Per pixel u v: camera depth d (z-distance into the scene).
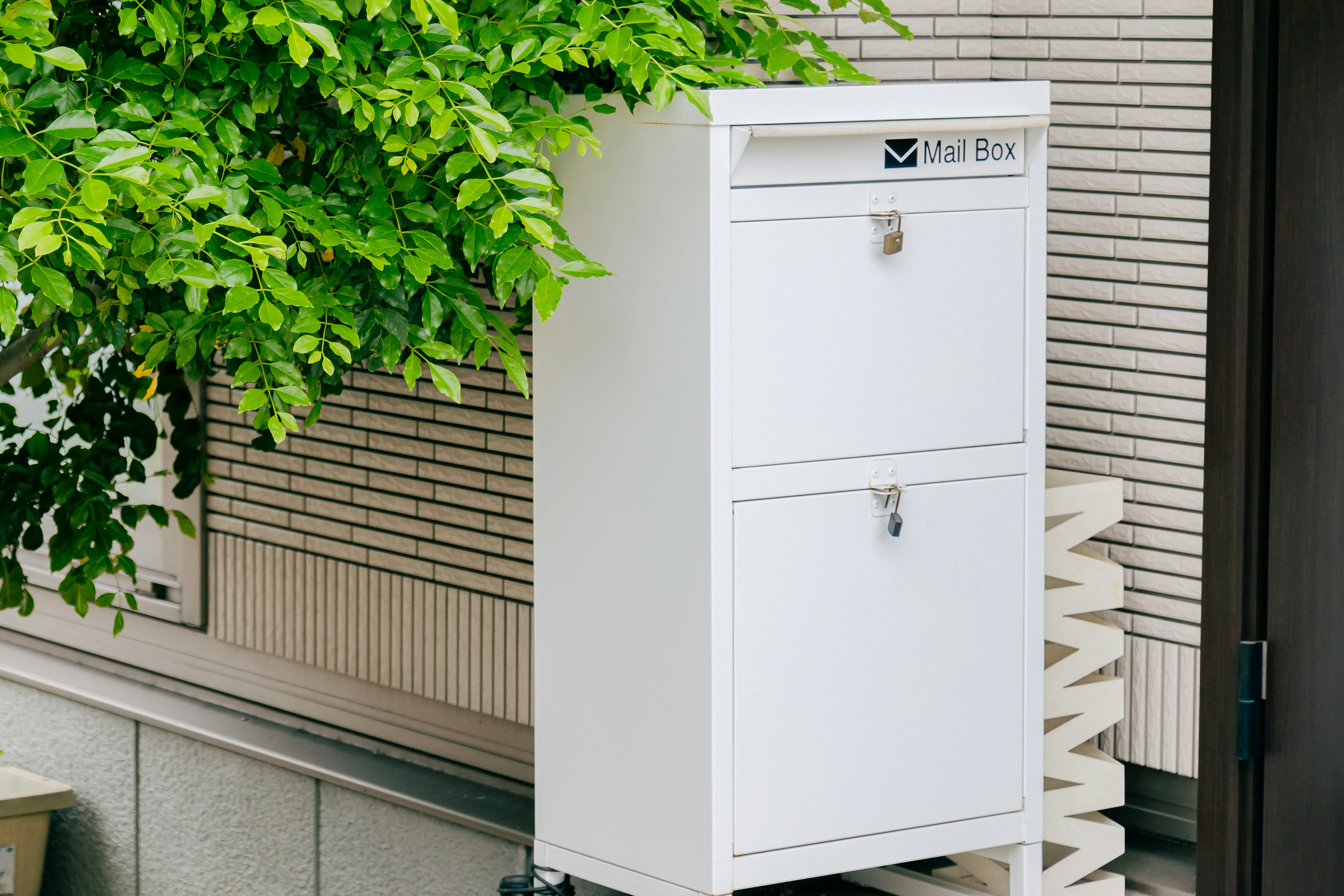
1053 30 3.94
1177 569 3.78
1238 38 3.52
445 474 4.45
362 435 4.66
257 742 4.86
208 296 2.83
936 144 3.12
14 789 5.04
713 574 2.99
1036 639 3.33
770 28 3.56
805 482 3.06
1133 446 3.85
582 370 3.24
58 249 2.38
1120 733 3.89
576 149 3.19
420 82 2.72
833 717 3.13
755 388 2.99
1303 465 3.54
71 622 5.77
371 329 2.96
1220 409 3.62
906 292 3.12
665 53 2.98
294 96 2.96
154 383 3.82
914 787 3.24
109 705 5.26
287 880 4.75
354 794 4.54
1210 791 3.69
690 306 2.98
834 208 3.03
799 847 3.13
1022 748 3.34
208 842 4.99
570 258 2.82
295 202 2.82
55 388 5.69
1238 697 3.63
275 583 4.97
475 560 4.40
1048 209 3.98
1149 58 3.77
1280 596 3.60
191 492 4.54
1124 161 3.83
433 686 4.55
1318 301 3.49
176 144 2.59
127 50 3.00
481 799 4.33
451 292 2.95
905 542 3.17
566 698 3.37
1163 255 3.78
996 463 3.25
